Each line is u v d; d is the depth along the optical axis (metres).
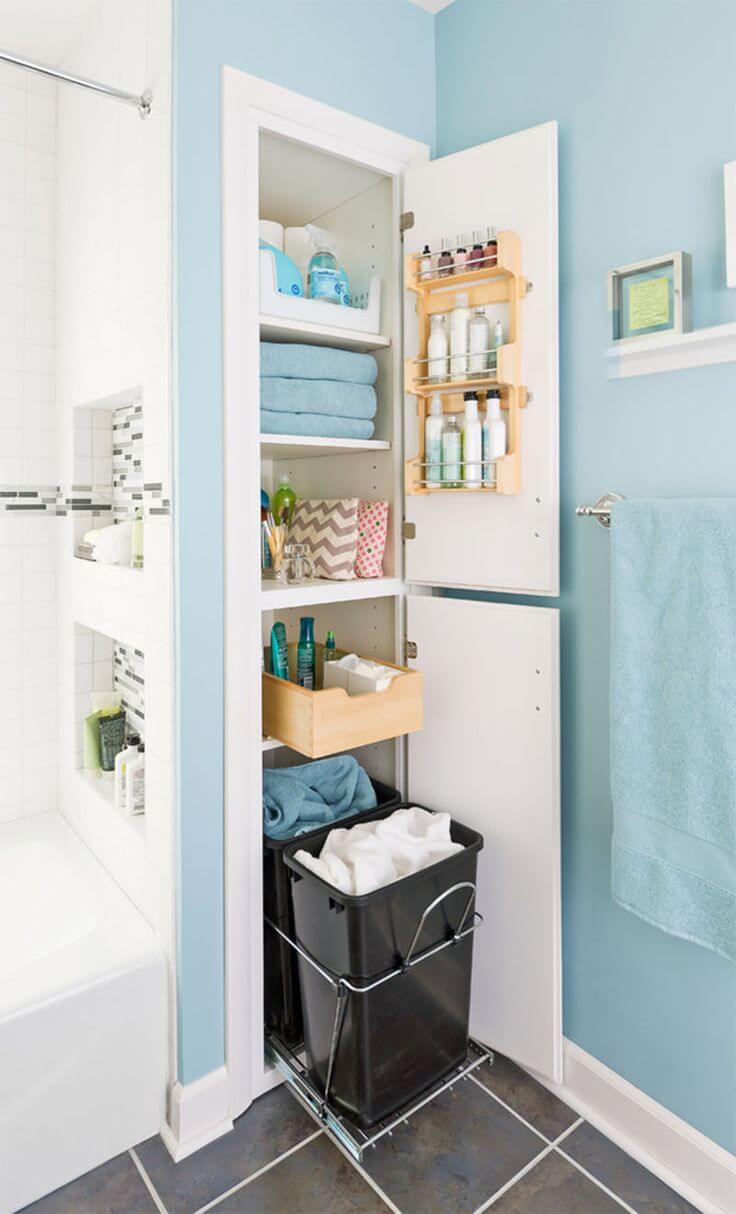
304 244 1.89
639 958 1.51
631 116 1.42
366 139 1.70
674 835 1.30
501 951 1.70
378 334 1.85
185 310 1.43
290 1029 1.69
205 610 1.49
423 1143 1.54
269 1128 1.57
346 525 1.86
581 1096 1.62
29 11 1.85
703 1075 1.41
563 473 1.58
